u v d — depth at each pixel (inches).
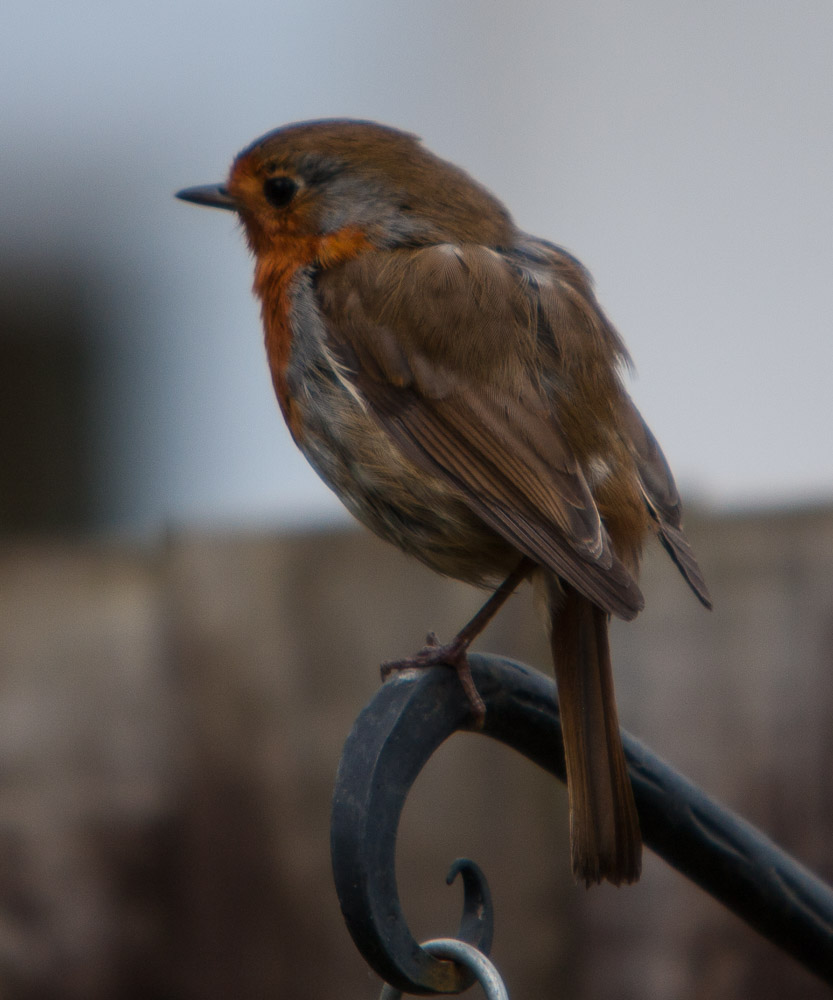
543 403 309.9
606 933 347.3
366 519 330.6
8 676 353.4
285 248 347.6
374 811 237.5
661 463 322.3
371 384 323.0
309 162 346.0
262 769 350.0
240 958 346.9
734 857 261.3
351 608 354.3
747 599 352.2
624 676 354.0
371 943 233.8
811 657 347.6
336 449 329.4
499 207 352.8
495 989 224.5
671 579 355.6
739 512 356.5
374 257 337.1
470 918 243.6
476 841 350.3
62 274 572.7
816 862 342.6
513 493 302.0
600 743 264.4
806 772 345.4
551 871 348.2
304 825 347.9
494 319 319.3
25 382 571.2
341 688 352.2
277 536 357.7
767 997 343.3
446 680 258.5
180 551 358.6
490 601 303.4
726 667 350.9
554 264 340.2
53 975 346.9
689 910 346.6
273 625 354.6
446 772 352.5
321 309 334.3
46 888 348.2
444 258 328.5
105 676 353.4
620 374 331.6
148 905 348.8
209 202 361.1
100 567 358.3
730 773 347.9
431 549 322.7
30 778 350.6
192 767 351.3
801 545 351.3
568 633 284.5
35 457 561.0
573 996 346.9
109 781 350.9
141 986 346.9
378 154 346.0
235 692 352.8
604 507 305.0
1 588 357.7
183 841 349.7
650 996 345.4
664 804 264.4
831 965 260.8
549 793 348.8
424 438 315.6
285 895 346.9
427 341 319.3
